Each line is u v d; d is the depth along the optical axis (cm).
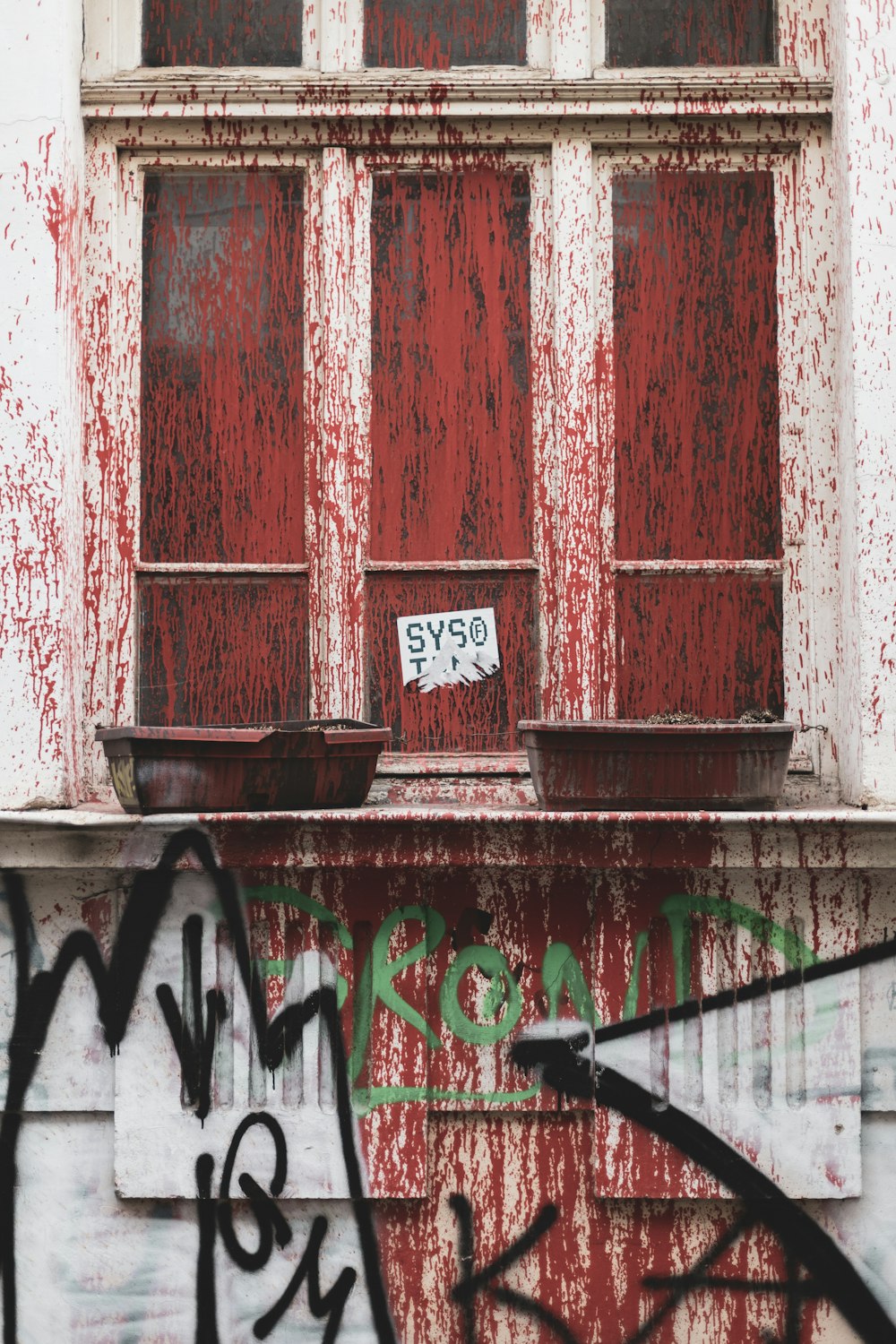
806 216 350
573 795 304
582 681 341
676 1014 312
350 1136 311
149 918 316
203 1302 313
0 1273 315
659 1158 310
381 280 352
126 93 346
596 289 351
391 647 346
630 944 313
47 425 321
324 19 355
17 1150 317
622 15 354
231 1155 312
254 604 347
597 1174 311
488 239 353
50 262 323
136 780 299
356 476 347
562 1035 313
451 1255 314
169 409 350
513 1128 316
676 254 352
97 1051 316
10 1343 314
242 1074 313
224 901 315
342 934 314
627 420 350
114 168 350
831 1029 311
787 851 306
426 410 350
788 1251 312
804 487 346
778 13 354
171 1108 312
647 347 351
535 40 356
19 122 325
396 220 353
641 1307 312
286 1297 313
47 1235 315
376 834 306
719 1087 311
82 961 317
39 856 311
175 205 354
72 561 331
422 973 314
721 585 347
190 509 349
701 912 314
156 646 346
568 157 351
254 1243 314
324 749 311
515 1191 315
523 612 347
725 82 345
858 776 319
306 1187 311
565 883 316
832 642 341
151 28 356
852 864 306
